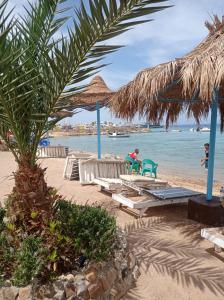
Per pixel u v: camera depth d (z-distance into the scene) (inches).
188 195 227.6
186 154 939.3
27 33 115.0
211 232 158.4
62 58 104.5
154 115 245.1
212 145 198.4
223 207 197.2
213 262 146.9
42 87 116.3
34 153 124.6
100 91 353.1
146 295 122.6
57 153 703.7
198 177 502.3
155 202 217.2
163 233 184.4
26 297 103.6
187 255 154.1
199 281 131.0
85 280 112.3
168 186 265.3
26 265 109.3
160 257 151.9
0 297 103.0
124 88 187.9
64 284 108.9
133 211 233.1
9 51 97.5
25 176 124.6
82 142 1985.7
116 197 237.5
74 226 130.6
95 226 132.6
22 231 126.1
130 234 182.4
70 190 314.2
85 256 122.6
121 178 275.6
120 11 92.5
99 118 398.6
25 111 116.9
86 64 106.3
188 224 200.7
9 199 133.2
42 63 114.2
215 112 192.2
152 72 158.6
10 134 123.6
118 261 130.8
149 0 90.7
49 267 112.2
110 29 97.0
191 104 254.1
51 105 116.3
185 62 147.3
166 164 697.6
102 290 114.3
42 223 126.0
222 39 152.5
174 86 198.4
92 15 94.6
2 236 124.3
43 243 120.3
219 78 129.1
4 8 89.4
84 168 343.3
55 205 137.2
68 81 110.2
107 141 1971.0
